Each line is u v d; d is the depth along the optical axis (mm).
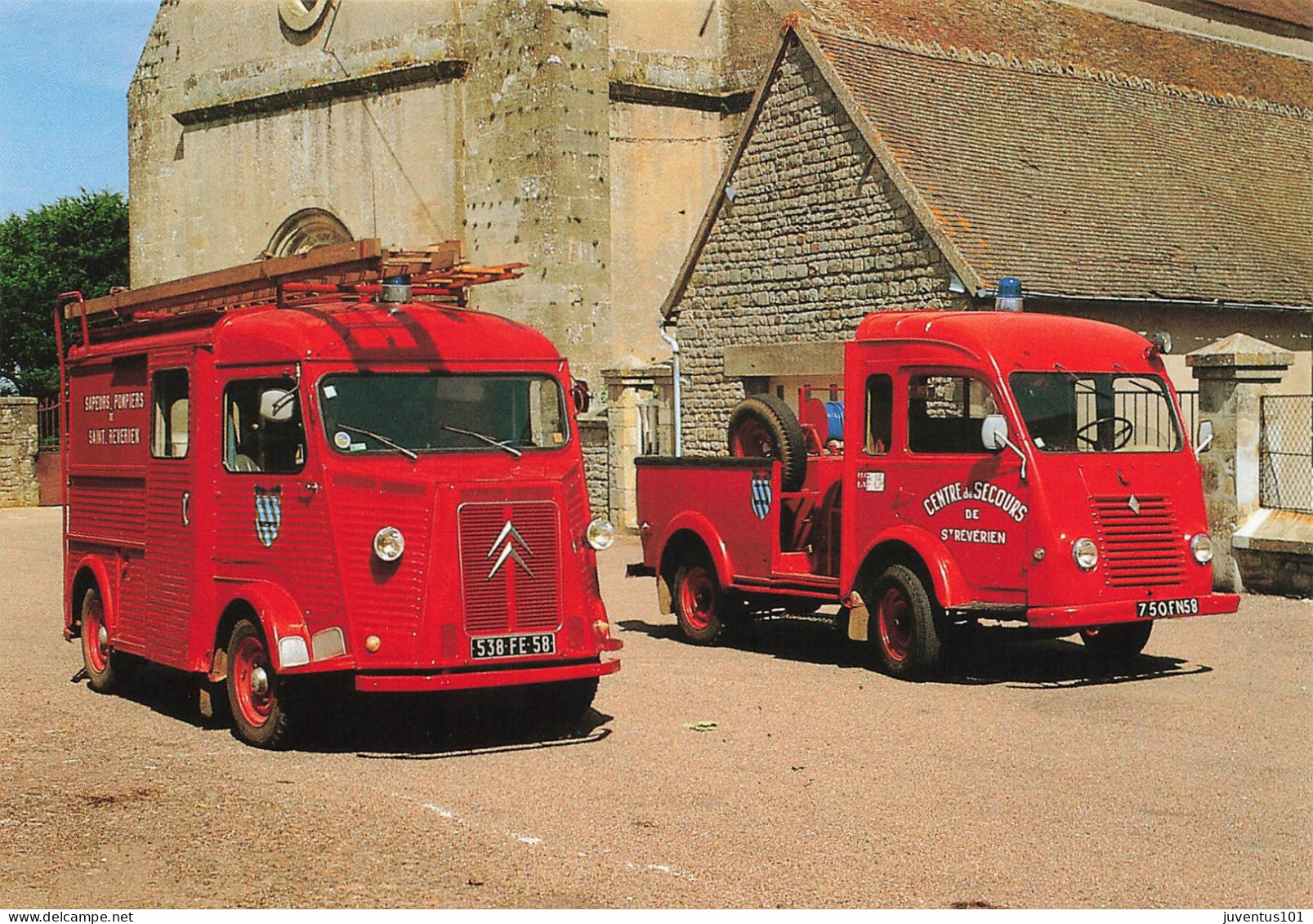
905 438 12406
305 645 9594
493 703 11234
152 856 7238
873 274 21062
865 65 22281
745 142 23250
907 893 6559
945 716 10570
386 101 31000
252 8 33906
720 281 23859
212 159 35031
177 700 11836
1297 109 28250
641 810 8031
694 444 24422
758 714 10719
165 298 11688
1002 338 12008
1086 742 9648
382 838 7508
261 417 10070
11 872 7012
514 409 10211
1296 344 22484
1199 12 35969
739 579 13867
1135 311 20453
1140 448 12133
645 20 30156
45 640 15031
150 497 11211
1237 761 9062
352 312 10258
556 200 28203
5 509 34812
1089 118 24297
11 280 46875
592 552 10164
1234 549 16547
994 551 11711
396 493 9539
